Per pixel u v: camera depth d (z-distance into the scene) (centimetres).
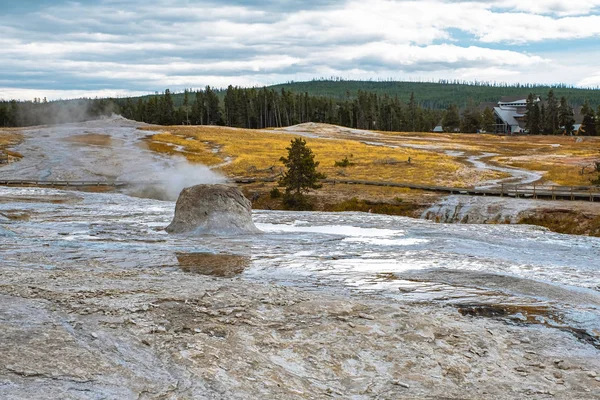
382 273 1689
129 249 2042
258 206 5906
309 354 937
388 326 1070
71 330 919
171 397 745
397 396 833
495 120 16888
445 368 932
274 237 2455
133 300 1093
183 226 2536
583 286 1608
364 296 1383
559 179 6575
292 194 5838
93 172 7719
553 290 1480
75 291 1135
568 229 4306
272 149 9669
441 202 5331
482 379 909
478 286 1516
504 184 6356
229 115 17150
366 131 14325
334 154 8912
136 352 871
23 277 1258
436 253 2094
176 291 1175
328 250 2130
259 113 17650
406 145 10869
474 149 10169
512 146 10738
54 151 9100
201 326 992
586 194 4875
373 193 5875
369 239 2458
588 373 948
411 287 1491
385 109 17888
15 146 9469
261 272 1689
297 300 1176
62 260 1778
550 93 15500
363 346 980
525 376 931
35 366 768
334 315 1105
